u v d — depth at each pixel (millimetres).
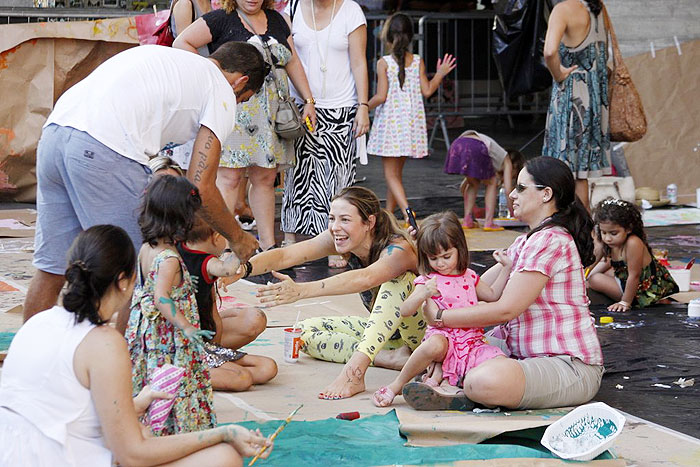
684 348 5230
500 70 12570
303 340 5023
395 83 9016
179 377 3195
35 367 2664
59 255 4301
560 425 3578
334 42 7750
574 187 4301
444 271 4312
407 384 4070
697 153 11367
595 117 8625
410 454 3473
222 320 4777
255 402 4266
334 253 4703
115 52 10508
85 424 2693
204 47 7160
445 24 18375
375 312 4477
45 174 4156
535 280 4129
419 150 9195
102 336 2693
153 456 2703
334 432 3766
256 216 7648
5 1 12719
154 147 4152
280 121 7320
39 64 10297
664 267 6324
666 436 3844
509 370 4012
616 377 4719
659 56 11328
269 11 7387
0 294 6312
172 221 3500
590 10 8469
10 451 2650
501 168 9492
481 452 3473
